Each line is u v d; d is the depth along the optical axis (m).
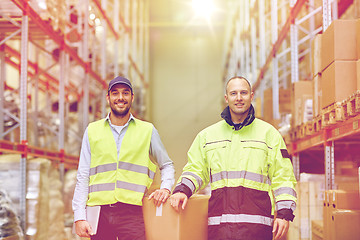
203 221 3.00
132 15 16.50
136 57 17.23
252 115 2.85
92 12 11.07
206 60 21.55
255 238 2.67
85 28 9.89
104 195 2.83
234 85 2.83
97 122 3.01
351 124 3.59
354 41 3.75
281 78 9.01
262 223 2.70
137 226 2.81
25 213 5.45
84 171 2.92
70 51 8.44
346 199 3.63
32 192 5.53
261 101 8.94
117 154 2.90
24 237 5.24
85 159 2.94
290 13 6.13
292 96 5.76
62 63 7.83
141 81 18.00
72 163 8.62
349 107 3.37
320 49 4.52
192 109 21.12
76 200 2.87
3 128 7.12
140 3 18.53
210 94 21.27
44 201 5.72
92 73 10.33
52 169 6.27
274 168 2.82
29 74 9.71
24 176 5.53
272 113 7.98
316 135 4.80
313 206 5.02
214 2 21.28
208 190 6.54
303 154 6.83
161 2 21.92
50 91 11.51
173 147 20.75
